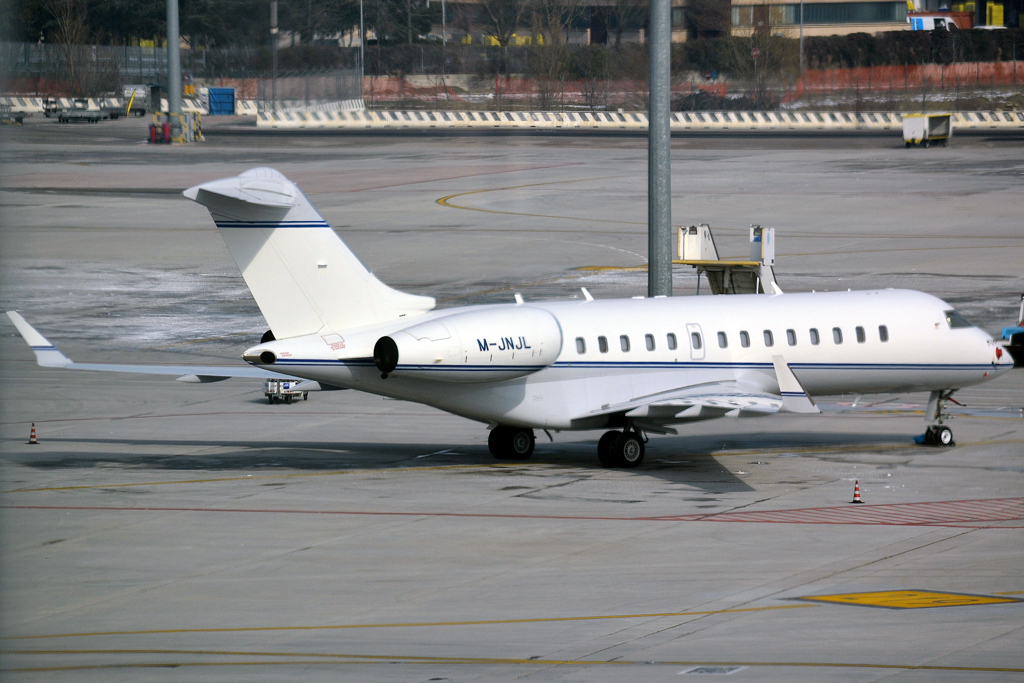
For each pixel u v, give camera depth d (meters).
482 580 66.44
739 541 74.31
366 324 94.31
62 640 56.84
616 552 71.88
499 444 101.50
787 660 53.47
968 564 69.00
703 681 50.91
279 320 92.50
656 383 99.44
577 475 95.00
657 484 91.38
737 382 101.38
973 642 55.78
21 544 73.81
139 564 69.75
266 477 93.88
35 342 96.00
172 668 53.00
